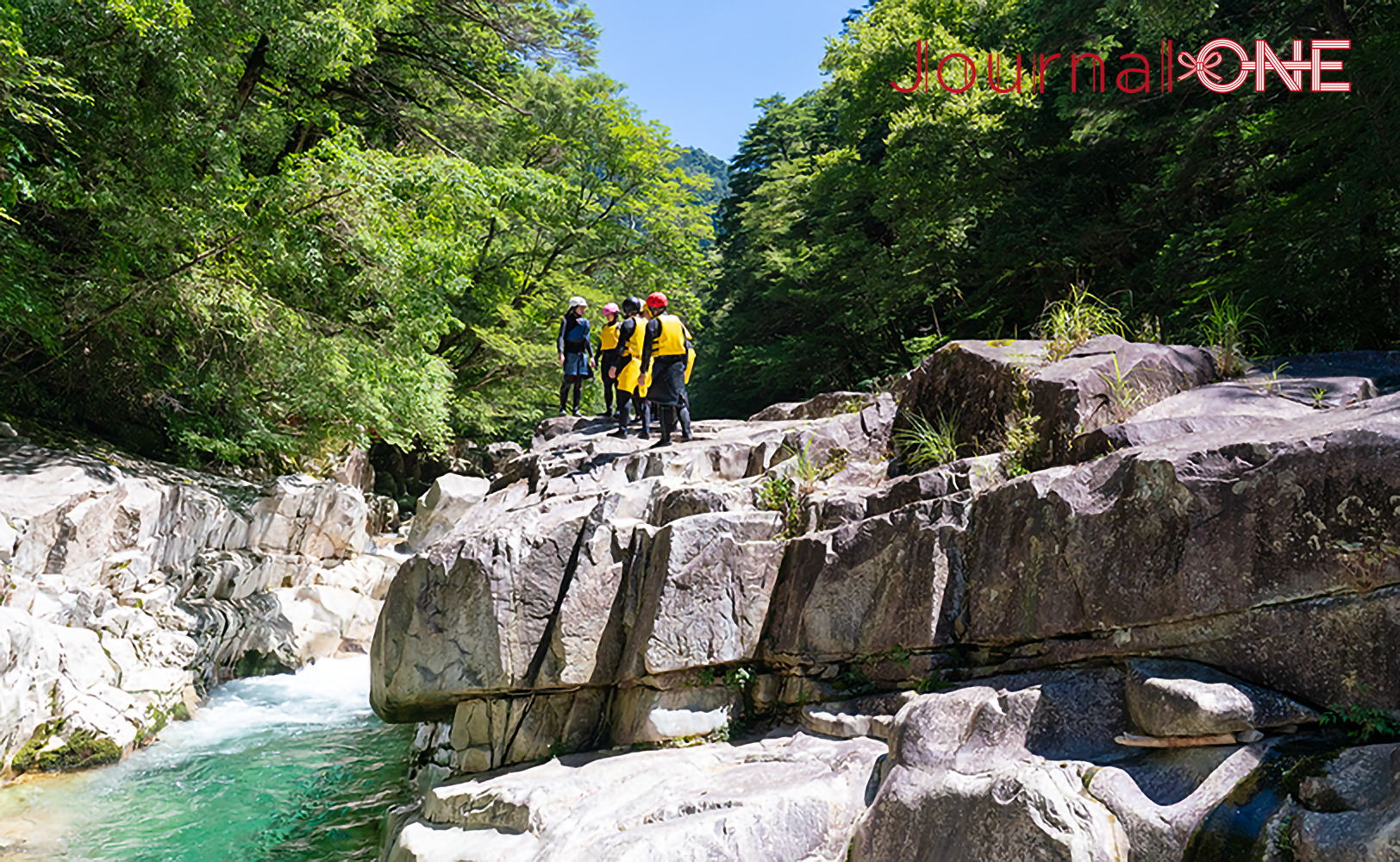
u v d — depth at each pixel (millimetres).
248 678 11375
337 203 11555
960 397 6391
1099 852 3125
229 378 13453
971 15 22203
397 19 16125
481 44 20266
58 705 7891
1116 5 13789
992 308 20719
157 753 8430
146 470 11945
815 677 5371
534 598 6098
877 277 21984
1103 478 4328
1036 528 4492
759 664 5688
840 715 4945
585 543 6129
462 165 12391
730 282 36875
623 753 5516
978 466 5344
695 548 5680
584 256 24406
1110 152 17234
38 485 9250
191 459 14297
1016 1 20672
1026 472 5316
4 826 6445
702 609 5594
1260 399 5148
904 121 18703
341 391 13352
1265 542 3648
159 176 10375
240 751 8625
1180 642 3846
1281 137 10359
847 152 24016
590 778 4992
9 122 9328
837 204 25672
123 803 7141
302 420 16219
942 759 3959
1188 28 13531
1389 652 3229
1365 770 2904
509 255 23281
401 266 12219
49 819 6676
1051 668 4305
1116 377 5457
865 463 6672
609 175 24406
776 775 4570
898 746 4184
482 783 5293
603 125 23516
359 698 10820
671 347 7910
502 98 21625
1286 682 3488
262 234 11242
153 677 9250
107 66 9828
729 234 41906
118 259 10633
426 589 6363
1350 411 4059
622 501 6629
